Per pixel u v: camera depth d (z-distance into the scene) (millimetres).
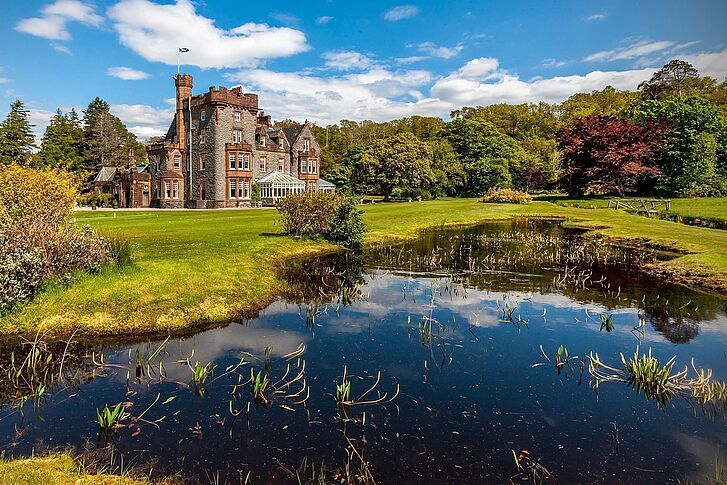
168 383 6977
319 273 15211
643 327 9672
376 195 71688
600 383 6941
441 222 31250
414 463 4922
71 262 10805
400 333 9328
